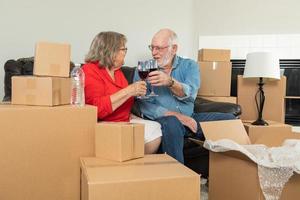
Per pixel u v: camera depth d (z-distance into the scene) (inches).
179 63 98.7
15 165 55.3
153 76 78.2
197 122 87.4
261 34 138.4
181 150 76.7
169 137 76.2
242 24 139.3
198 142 78.6
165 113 87.4
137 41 129.0
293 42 136.2
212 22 140.7
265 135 71.9
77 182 60.3
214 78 118.3
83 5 122.0
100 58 76.1
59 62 62.3
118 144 56.2
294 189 53.4
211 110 99.0
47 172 57.9
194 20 139.7
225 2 139.8
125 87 76.0
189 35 135.9
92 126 61.2
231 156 58.7
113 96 70.4
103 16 124.6
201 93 119.1
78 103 66.3
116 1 125.7
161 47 92.8
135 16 128.2
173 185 47.3
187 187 47.9
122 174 48.6
